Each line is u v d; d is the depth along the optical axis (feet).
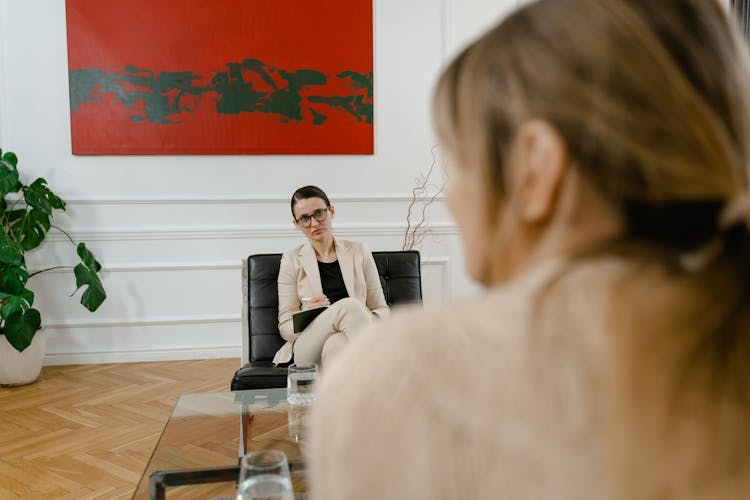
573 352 0.85
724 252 0.88
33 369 12.29
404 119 14.64
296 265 9.43
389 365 0.91
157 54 13.62
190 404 6.95
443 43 14.62
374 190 14.65
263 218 14.29
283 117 14.12
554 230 0.95
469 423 0.85
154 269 13.97
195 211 14.06
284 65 14.03
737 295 0.85
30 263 13.55
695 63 0.92
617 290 0.86
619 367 0.82
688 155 0.88
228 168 14.12
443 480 0.84
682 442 0.80
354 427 0.89
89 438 9.36
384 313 9.32
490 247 1.02
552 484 0.81
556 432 0.82
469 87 1.01
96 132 13.55
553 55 0.93
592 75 0.90
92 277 12.73
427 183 14.83
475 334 0.91
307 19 14.05
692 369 0.81
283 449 5.69
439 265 14.96
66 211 13.60
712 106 0.91
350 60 14.26
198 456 5.52
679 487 0.79
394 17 14.42
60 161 13.55
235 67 13.89
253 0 13.83
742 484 0.80
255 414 6.67
